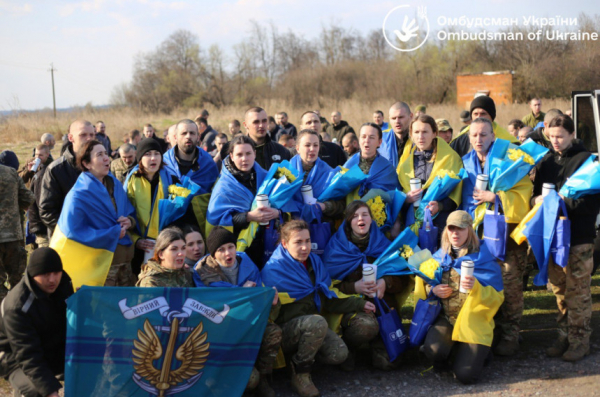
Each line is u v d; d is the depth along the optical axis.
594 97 8.05
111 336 4.38
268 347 4.77
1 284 6.57
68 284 4.52
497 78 36.97
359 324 5.21
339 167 6.11
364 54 64.56
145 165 5.72
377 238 5.66
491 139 5.78
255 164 5.95
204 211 6.00
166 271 4.71
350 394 4.93
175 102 58.22
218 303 4.54
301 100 49.12
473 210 5.79
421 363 5.50
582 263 5.30
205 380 4.48
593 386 4.84
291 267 5.14
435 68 44.06
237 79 57.47
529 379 5.05
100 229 5.20
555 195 5.25
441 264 5.26
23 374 4.34
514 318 5.58
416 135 6.01
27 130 24.98
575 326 5.37
